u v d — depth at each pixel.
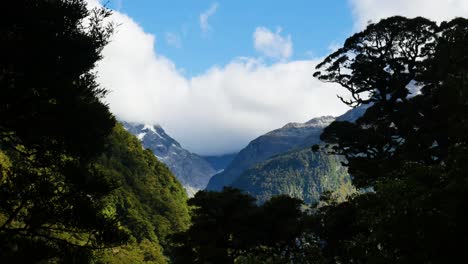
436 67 34.22
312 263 26.03
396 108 35.56
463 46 31.94
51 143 14.83
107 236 14.08
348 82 38.66
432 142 30.80
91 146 15.57
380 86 37.56
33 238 13.48
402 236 13.66
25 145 14.74
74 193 14.10
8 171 13.91
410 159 30.03
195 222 42.22
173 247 43.19
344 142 35.69
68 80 15.04
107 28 16.41
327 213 34.78
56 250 13.34
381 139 34.00
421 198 13.67
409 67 36.78
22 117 14.20
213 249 38.44
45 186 13.48
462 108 29.47
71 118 14.66
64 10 15.37
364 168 33.16
